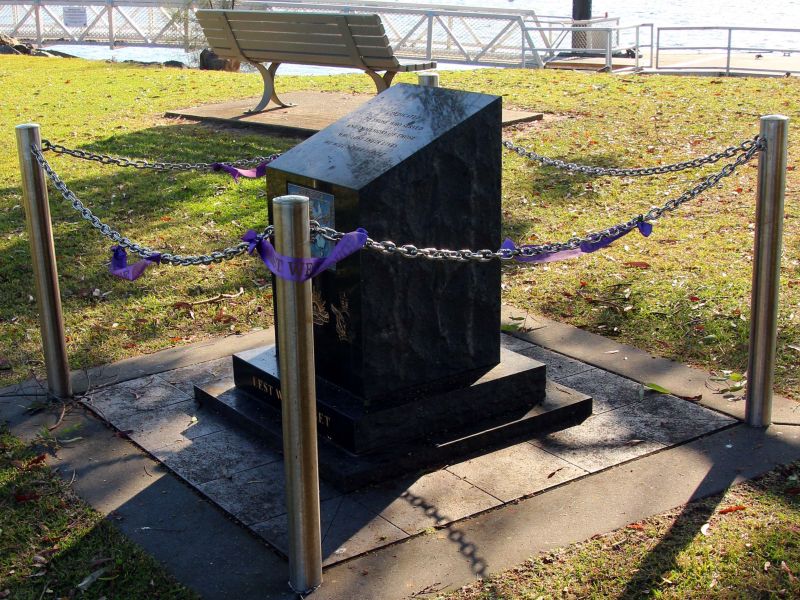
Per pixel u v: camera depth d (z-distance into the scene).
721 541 3.88
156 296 6.66
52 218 8.11
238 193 8.67
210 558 3.88
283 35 10.62
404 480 4.43
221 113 11.29
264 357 5.15
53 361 5.25
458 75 14.55
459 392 4.70
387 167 4.40
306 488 3.59
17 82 14.59
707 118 10.84
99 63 17.14
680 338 5.86
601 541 3.91
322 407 4.59
